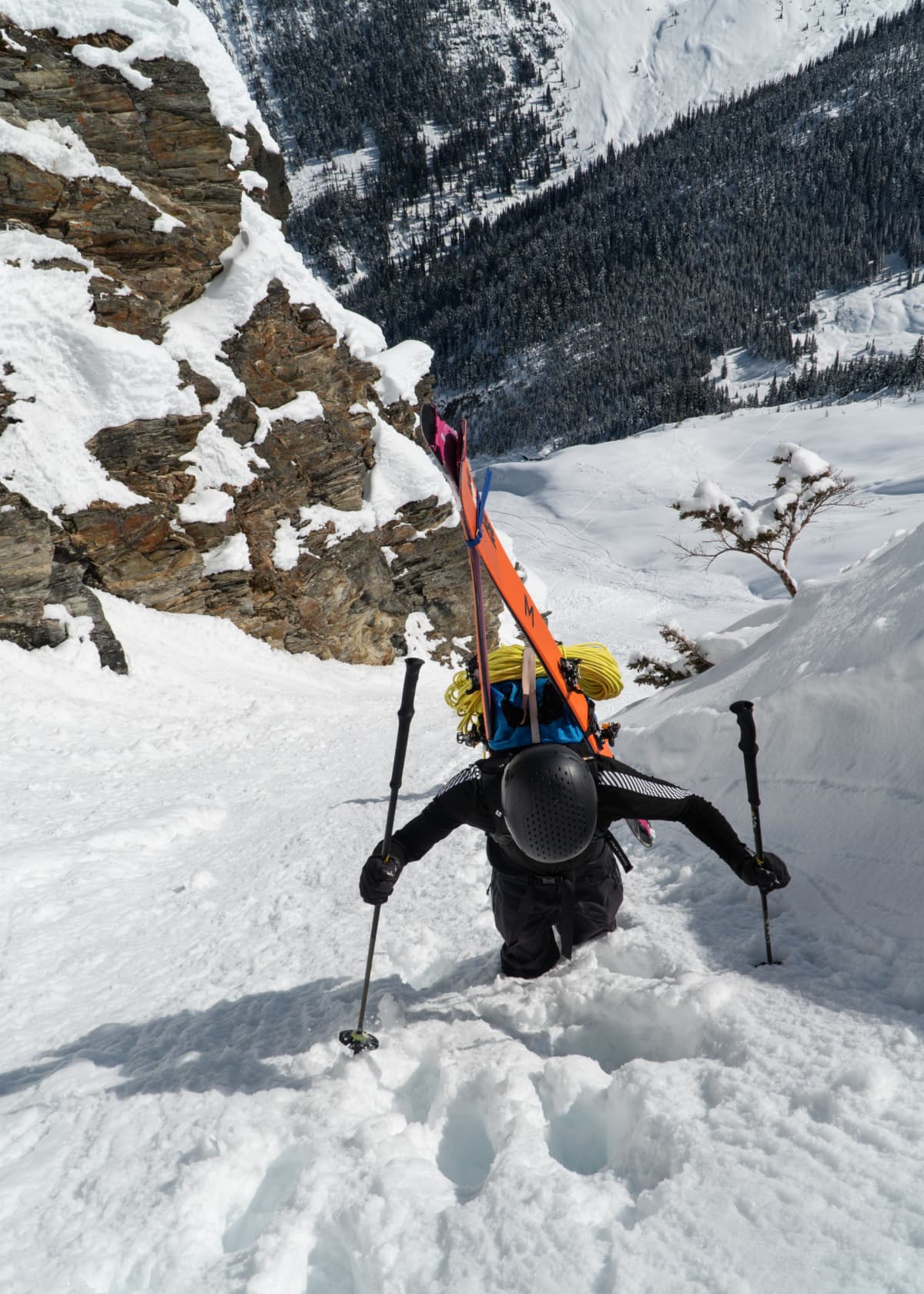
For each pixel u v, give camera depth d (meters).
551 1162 1.70
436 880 4.00
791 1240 1.32
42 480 13.86
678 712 4.69
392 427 21.11
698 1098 1.77
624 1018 2.31
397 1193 1.65
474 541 2.04
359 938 3.50
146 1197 1.83
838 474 12.80
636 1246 1.39
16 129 13.73
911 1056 1.70
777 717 3.51
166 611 15.71
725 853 2.38
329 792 7.16
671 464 144.25
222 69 16.52
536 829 2.22
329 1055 2.38
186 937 4.00
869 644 3.10
